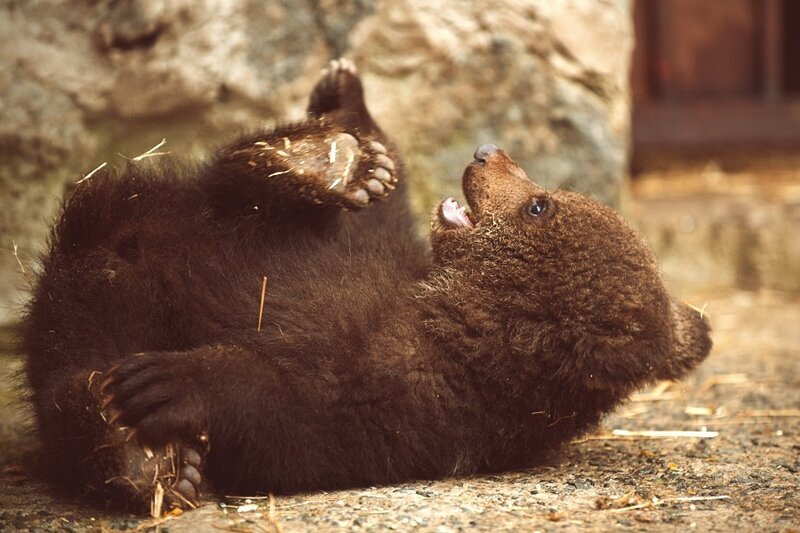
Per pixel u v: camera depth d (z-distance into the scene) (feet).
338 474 29.84
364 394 29.71
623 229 31.12
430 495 28.86
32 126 45.57
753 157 79.71
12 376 34.37
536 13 50.37
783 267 65.00
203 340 30.86
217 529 26.21
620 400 32.19
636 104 73.10
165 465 28.07
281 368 29.27
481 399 31.07
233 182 32.83
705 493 28.96
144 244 32.45
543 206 31.55
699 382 44.98
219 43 46.75
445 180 50.21
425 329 30.96
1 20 45.14
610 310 29.91
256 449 28.78
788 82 81.66
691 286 65.31
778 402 41.39
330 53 48.16
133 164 34.65
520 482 30.45
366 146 32.42
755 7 73.61
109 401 27.48
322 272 31.73
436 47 49.24
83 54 45.93
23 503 28.99
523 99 50.70
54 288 31.83
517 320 30.76
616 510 27.37
